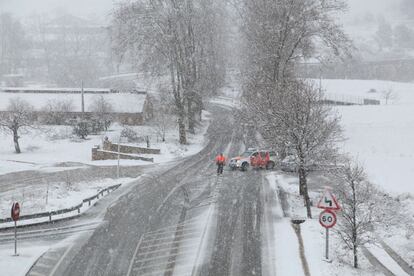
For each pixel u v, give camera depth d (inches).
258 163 1620.3
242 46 2723.9
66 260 786.8
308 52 1878.7
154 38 2052.2
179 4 2091.5
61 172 1658.5
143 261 778.8
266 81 1790.1
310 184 1358.3
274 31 1808.6
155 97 3110.2
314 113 1049.5
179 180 1443.2
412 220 1005.8
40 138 2390.5
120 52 2094.0
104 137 2266.2
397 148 1861.5
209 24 2359.7
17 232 948.0
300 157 1024.2
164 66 2140.7
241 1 2329.0
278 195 1223.5
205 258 786.8
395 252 837.2
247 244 852.6
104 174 1589.6
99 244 866.1
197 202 1160.8
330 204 757.9
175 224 981.8
